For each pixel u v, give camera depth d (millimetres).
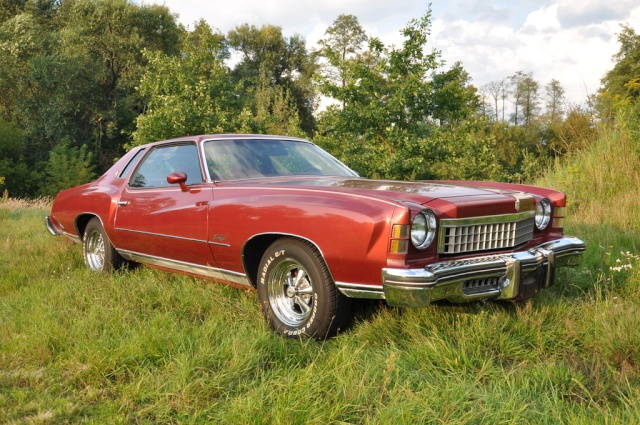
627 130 9312
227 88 22875
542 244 4109
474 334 3471
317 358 3234
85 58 38906
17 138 35656
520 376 3004
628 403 2697
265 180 4398
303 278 3850
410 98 14984
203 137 4867
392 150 14984
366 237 3334
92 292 4672
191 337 3492
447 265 3377
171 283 5012
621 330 3420
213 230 4238
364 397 2748
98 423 2646
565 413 2604
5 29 39250
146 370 3117
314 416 2592
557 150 11156
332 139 15883
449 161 15406
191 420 2625
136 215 5086
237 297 4539
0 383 3115
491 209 3684
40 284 5129
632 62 37656
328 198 3621
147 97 41656
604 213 7875
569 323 3635
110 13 40594
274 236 3932
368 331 3646
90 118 40219
